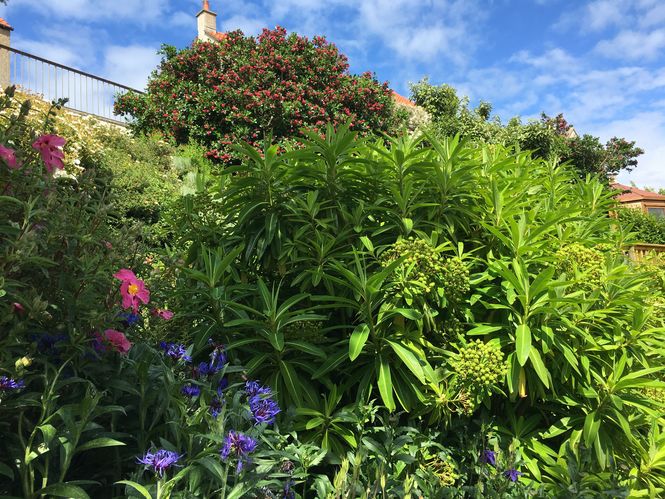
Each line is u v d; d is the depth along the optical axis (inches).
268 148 111.9
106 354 74.4
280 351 99.0
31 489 57.3
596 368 117.5
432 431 107.9
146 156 437.1
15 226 65.8
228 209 123.1
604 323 118.3
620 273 124.6
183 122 555.5
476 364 96.4
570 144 970.7
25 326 64.6
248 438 64.7
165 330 102.3
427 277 103.8
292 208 109.0
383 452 89.1
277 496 75.6
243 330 108.7
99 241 75.0
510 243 112.6
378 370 102.7
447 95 874.8
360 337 97.3
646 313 117.6
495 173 135.8
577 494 85.0
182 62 590.9
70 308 69.2
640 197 1064.8
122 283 75.2
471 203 123.0
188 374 87.9
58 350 71.4
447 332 112.0
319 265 108.1
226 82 559.8
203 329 104.2
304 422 99.1
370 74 629.6
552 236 130.6
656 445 109.0
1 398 58.5
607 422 111.4
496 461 91.0
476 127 814.5
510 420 112.9
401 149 124.4
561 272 122.6
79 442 68.2
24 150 77.3
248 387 83.7
